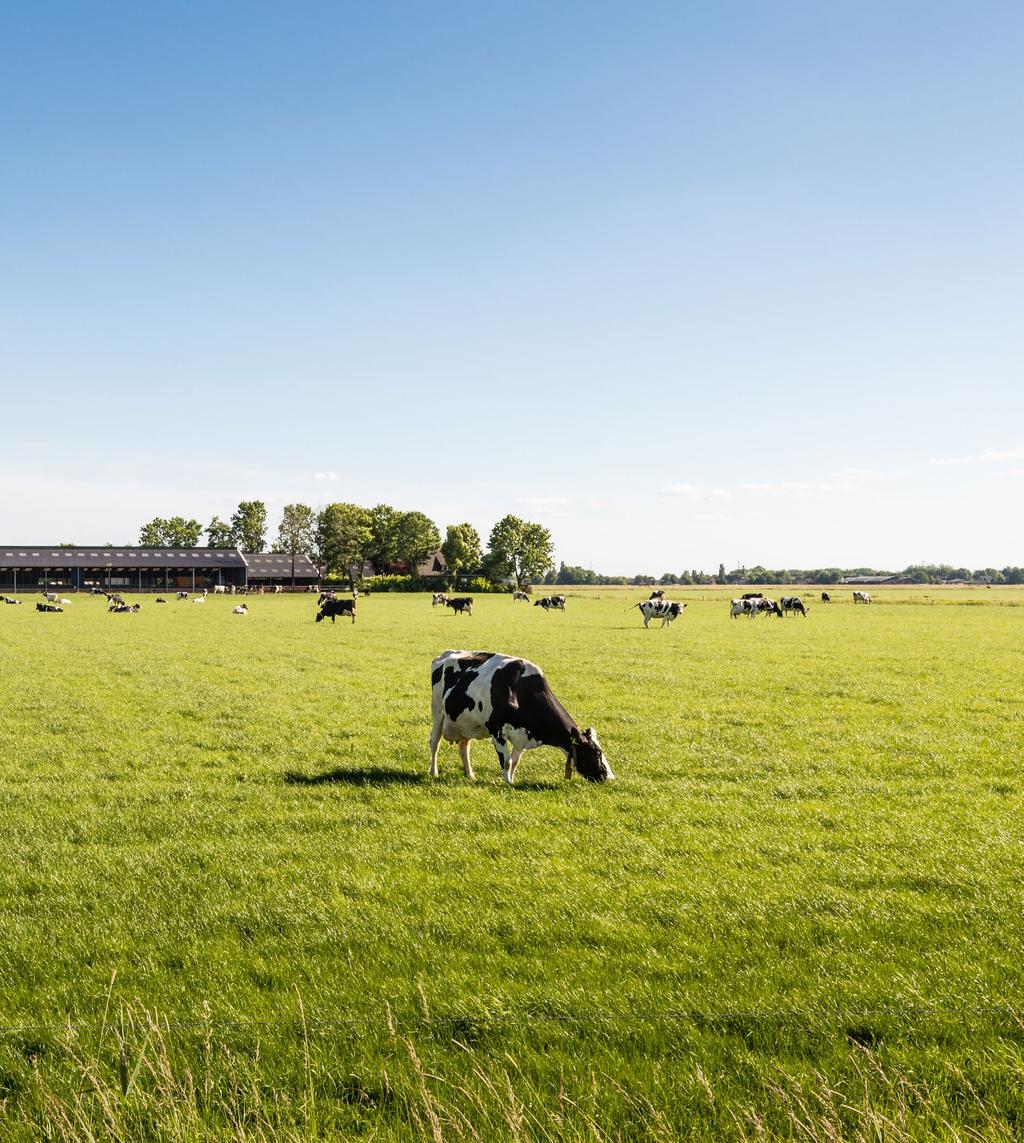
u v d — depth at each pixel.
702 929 7.52
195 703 20.70
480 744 16.00
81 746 15.73
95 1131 4.67
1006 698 21.47
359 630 49.22
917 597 110.94
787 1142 4.61
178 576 141.50
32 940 7.33
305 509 162.88
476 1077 5.15
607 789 12.72
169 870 9.15
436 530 164.75
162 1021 5.89
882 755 14.97
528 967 6.73
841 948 7.11
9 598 99.50
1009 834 10.40
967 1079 5.14
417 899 8.23
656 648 36.25
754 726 17.78
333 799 12.13
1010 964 6.74
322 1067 5.32
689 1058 5.43
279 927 7.59
